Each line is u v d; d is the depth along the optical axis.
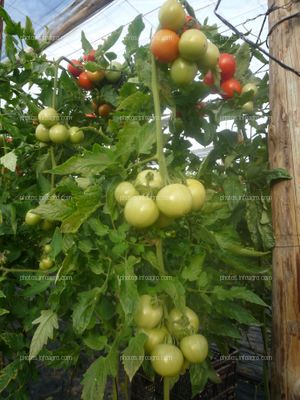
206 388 1.06
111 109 1.03
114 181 0.56
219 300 0.61
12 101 1.01
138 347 0.47
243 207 0.80
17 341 0.81
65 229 0.52
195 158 0.83
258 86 0.82
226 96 0.74
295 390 0.62
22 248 0.99
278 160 0.67
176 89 0.68
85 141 1.00
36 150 0.95
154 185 0.52
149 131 0.56
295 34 0.66
